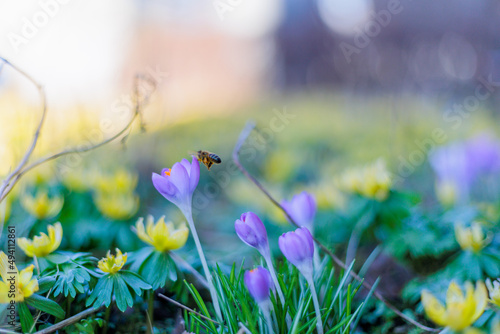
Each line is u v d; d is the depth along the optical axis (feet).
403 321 2.11
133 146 3.41
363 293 2.26
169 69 5.27
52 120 2.73
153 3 5.60
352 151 5.05
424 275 2.40
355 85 7.02
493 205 2.63
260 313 1.77
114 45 3.80
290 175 4.31
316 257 1.98
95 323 1.87
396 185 3.52
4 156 2.39
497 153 2.69
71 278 1.81
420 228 2.44
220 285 1.81
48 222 2.29
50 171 2.68
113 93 3.61
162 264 1.89
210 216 3.58
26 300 1.74
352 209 2.54
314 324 1.73
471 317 1.63
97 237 2.36
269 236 2.70
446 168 2.76
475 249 2.11
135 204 2.45
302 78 10.14
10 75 2.57
